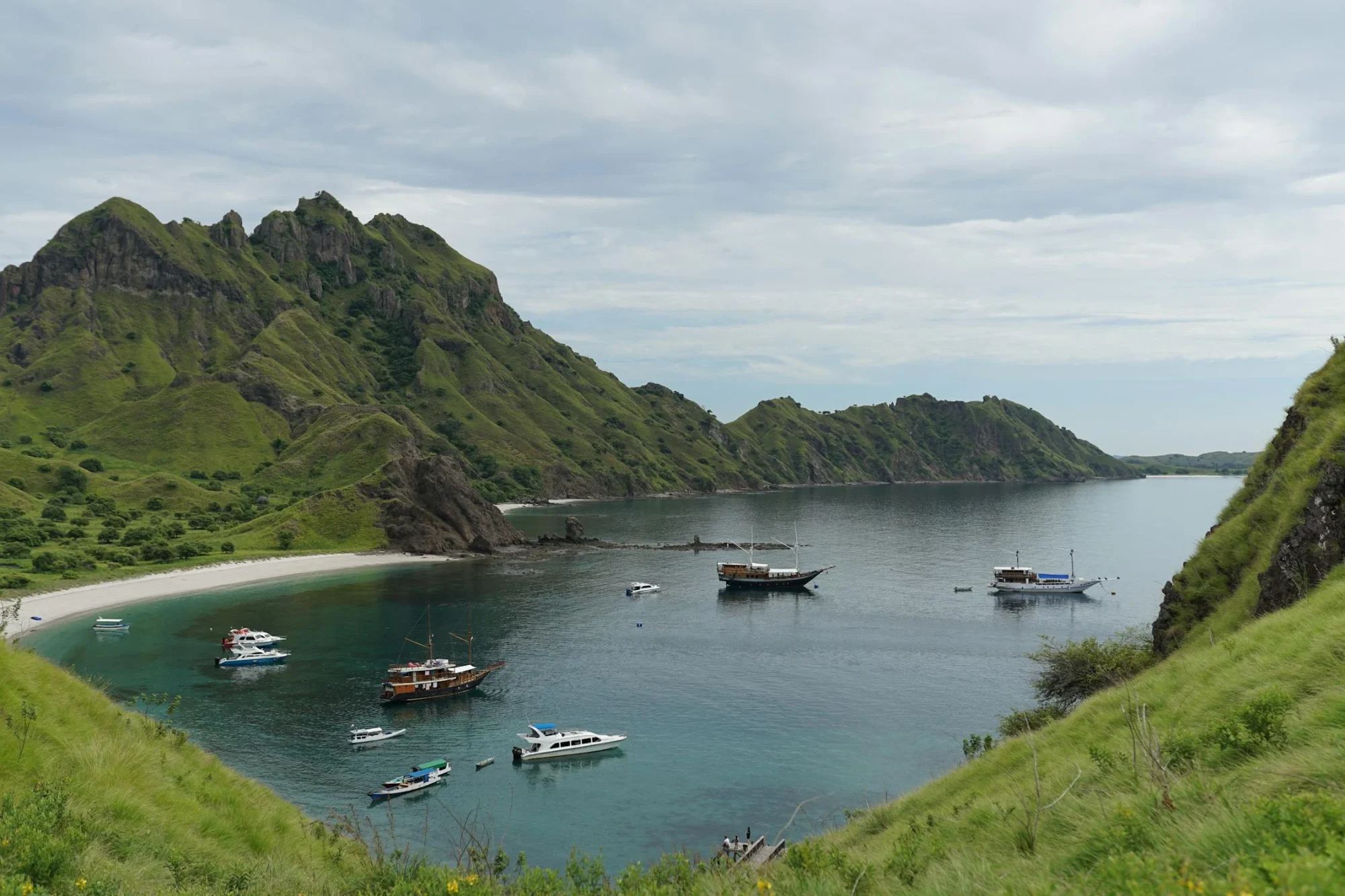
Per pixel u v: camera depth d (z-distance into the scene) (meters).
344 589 153.62
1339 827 9.27
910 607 139.62
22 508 199.25
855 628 121.50
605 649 108.88
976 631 119.19
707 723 78.44
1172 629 49.56
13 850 15.11
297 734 76.25
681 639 115.19
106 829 18.55
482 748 72.69
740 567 161.88
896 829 26.73
